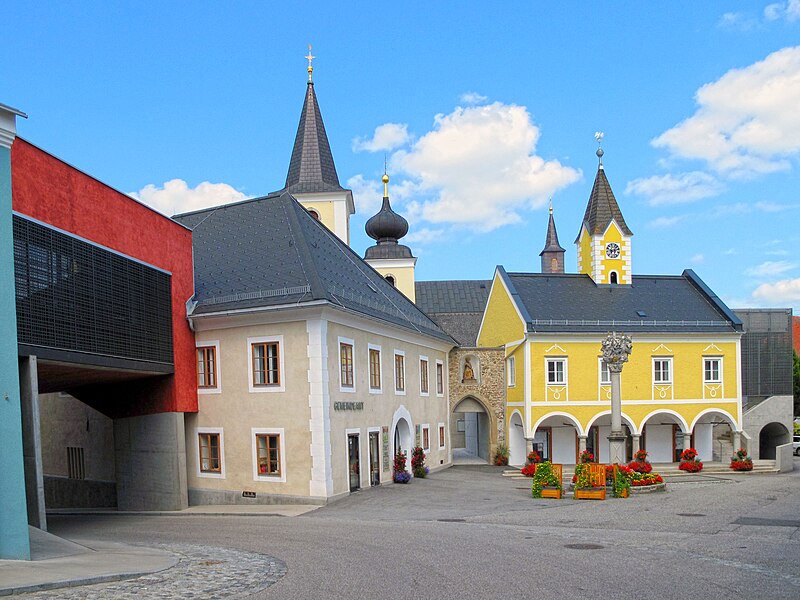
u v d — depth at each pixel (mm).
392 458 30766
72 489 31375
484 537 15789
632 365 41094
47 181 18250
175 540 16969
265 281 26469
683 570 11750
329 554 13789
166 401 25438
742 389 47812
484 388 42844
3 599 9930
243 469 25547
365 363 28172
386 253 56938
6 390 13734
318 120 51156
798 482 31125
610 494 25094
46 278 18000
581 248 47906
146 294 23500
